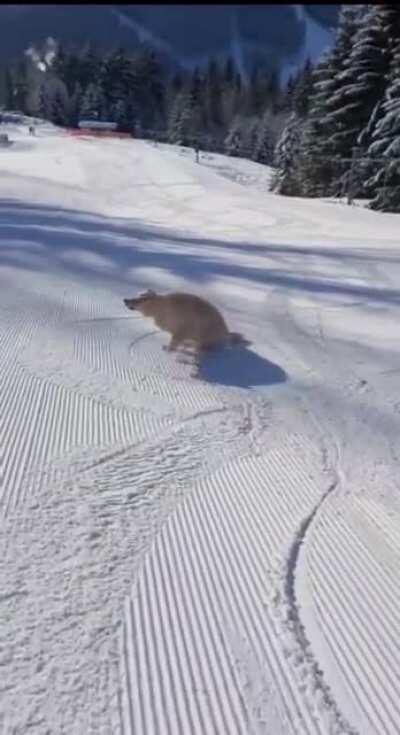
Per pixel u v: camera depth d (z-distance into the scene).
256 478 3.49
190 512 3.07
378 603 2.54
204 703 1.99
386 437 4.20
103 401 4.31
